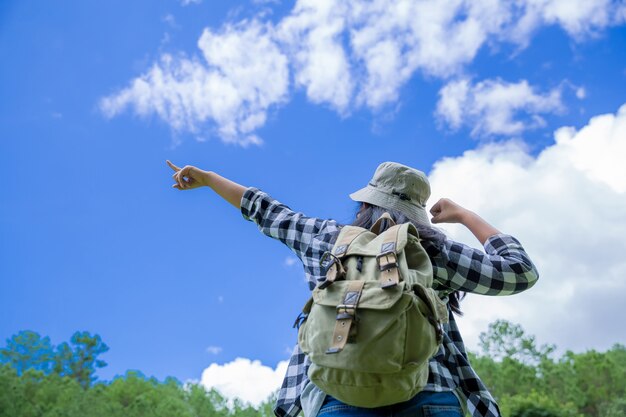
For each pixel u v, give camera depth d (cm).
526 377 1750
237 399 2000
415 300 112
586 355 1814
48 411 1920
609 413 1689
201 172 170
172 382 2084
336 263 121
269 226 153
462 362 135
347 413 121
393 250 118
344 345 109
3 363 1936
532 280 141
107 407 1986
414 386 112
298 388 138
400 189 146
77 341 2027
